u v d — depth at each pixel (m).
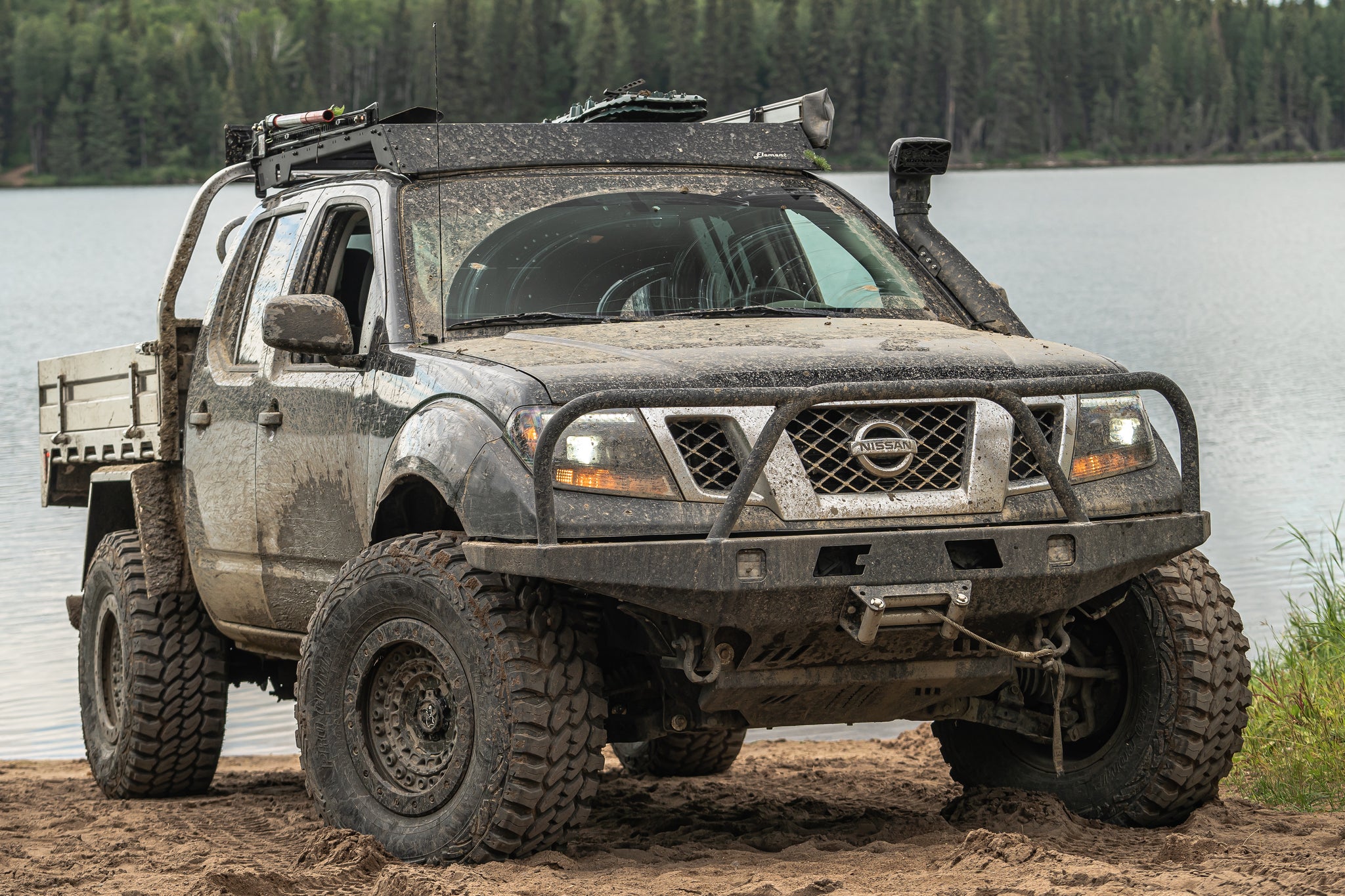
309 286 8.20
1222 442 27.33
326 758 6.84
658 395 5.88
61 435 10.72
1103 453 6.60
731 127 8.55
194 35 185.50
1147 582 6.91
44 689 14.70
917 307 7.82
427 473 6.42
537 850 6.30
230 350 8.70
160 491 9.38
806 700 6.48
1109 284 61.38
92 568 9.98
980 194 135.38
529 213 7.71
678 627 6.20
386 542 6.73
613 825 7.88
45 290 62.34
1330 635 11.12
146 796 9.62
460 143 7.91
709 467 6.08
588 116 8.95
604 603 6.46
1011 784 7.55
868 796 9.01
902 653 6.35
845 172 156.62
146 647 9.32
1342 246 81.19
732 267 7.74
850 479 6.13
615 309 7.36
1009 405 6.23
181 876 6.60
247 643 8.77
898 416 6.23
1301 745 8.60
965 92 193.62
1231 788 8.34
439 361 6.76
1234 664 6.86
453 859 6.29
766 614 5.95
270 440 7.95
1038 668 6.79
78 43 183.62
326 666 6.83
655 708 6.95
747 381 6.17
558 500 5.91
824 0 180.50
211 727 9.42
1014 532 6.17
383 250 7.46
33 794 9.98
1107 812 7.09
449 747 6.50
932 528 6.12
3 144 181.75
